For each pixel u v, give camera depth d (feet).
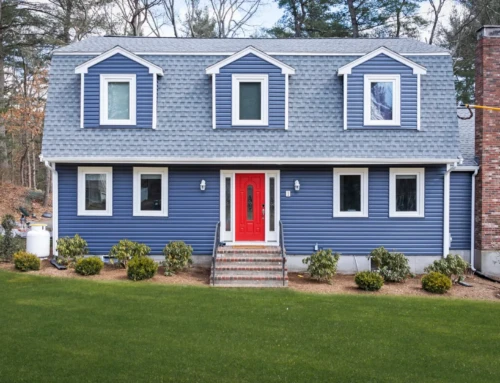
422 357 31.71
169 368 28.63
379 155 58.80
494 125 63.72
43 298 42.86
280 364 29.71
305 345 33.22
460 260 56.90
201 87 61.93
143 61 59.93
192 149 58.90
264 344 33.17
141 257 53.98
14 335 33.45
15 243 60.03
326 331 36.27
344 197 60.95
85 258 54.29
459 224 66.08
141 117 59.88
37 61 124.06
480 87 64.59
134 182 59.98
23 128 125.59
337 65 63.21
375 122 60.49
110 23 129.08
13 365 28.48
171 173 60.49
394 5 123.13
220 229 60.54
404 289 52.24
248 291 48.32
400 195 60.95
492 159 63.82
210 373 28.14
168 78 62.08
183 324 36.91
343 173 60.64
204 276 55.88
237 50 64.85
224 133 59.93
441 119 60.59
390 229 60.59
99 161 58.18
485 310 43.57
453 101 61.36
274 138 59.72
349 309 42.42
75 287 46.83
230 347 32.37
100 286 47.60
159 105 60.90
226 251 57.72
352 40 74.74
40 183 166.71
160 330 35.40
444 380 28.25
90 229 59.82
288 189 60.75
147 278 52.54
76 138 58.90
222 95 60.29
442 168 60.49
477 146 65.41
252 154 58.70
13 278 49.83
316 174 60.64
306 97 61.67
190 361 29.78
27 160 162.61
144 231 60.23
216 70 60.18
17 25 118.01
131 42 70.23
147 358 30.04
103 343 32.40
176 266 55.36
